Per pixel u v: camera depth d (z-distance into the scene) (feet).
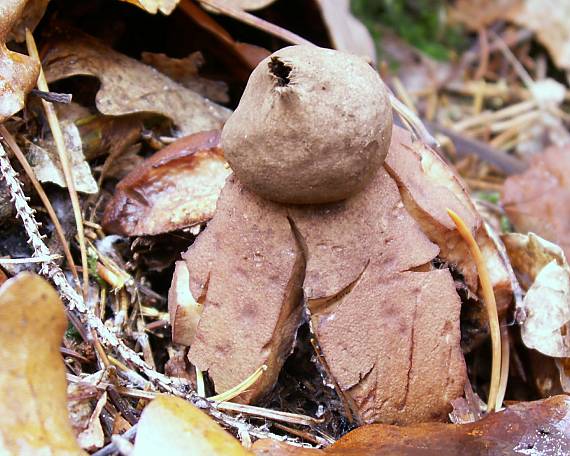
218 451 0.39
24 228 0.53
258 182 0.44
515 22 1.00
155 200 0.52
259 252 0.46
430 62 0.96
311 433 0.48
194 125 0.60
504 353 0.53
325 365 0.46
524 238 0.56
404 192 0.48
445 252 0.49
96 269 0.53
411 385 0.45
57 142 0.54
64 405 0.40
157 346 0.53
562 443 0.43
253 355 0.46
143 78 0.59
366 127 0.43
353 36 0.73
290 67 0.43
